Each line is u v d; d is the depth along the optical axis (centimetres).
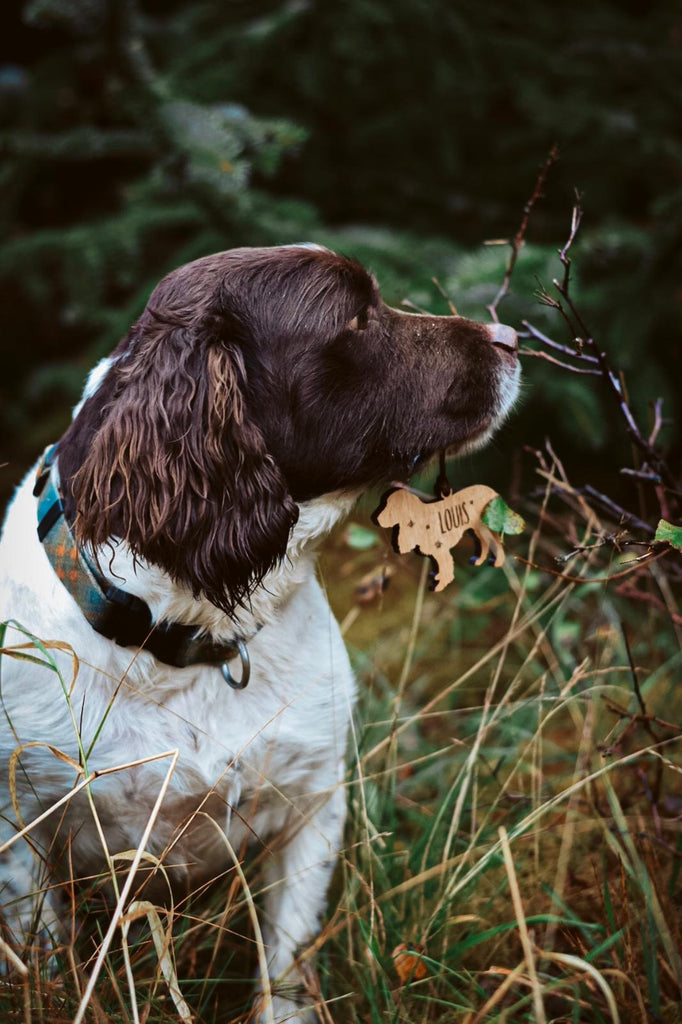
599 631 281
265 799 216
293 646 212
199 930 212
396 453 214
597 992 198
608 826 238
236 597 195
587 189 420
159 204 375
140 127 352
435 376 214
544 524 376
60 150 381
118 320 367
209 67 402
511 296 341
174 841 183
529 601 313
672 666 289
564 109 401
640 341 365
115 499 194
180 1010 170
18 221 436
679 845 231
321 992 206
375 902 205
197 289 203
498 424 223
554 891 216
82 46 395
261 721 208
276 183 439
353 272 211
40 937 197
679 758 269
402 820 262
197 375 194
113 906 216
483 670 324
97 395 209
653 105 414
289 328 203
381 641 342
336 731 218
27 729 199
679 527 185
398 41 393
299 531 212
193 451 192
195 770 203
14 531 213
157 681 201
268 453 198
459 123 433
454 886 215
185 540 192
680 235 364
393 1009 191
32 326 480
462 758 264
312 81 398
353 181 439
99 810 206
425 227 439
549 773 278
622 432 393
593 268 390
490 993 206
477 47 409
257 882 229
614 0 492
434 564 213
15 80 438
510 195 445
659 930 197
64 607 199
